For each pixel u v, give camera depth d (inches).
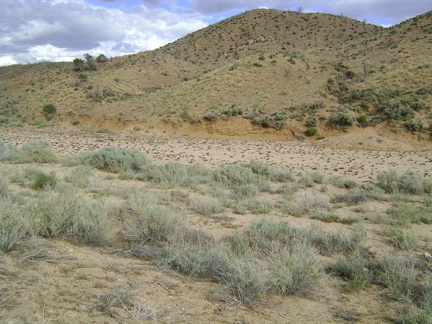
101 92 2522.1
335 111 1647.4
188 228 287.0
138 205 331.9
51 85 2733.8
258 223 295.4
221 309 162.2
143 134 1680.6
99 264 200.8
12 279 166.4
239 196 462.6
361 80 1978.3
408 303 186.2
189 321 148.1
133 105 2062.0
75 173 522.3
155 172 576.4
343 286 207.5
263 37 4188.0
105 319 140.3
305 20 4817.9
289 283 187.8
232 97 1943.9
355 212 416.2
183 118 1740.9
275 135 1601.9
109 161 649.6
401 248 280.4
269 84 2112.5
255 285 177.8
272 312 166.2
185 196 443.8
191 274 197.8
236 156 1069.1
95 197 382.0
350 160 1011.3
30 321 132.3
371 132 1464.1
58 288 162.4
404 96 1638.8
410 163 965.8
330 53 2832.2
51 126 1956.2
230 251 225.9
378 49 2699.3
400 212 402.9
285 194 503.8
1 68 4805.6
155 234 259.8
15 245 209.8
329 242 272.8
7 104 2439.7
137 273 192.7
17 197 331.3
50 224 244.2
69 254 213.9
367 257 255.9
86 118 1999.3
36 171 494.6
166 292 173.2
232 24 4936.0
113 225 282.2
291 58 2436.0
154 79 3134.8
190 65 3769.7
